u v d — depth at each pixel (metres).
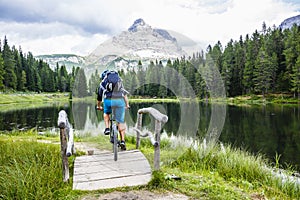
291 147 10.18
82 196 3.34
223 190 3.70
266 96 44.66
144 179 3.81
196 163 5.18
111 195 3.36
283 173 5.63
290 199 4.11
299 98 40.16
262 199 3.67
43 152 5.00
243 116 20.48
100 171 4.10
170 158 5.01
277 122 16.95
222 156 5.61
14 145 5.50
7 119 20.20
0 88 56.41
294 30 51.84
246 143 10.87
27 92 66.75
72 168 4.34
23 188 3.41
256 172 5.03
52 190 3.54
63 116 4.04
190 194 3.45
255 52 53.88
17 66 70.31
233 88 49.47
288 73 46.88
